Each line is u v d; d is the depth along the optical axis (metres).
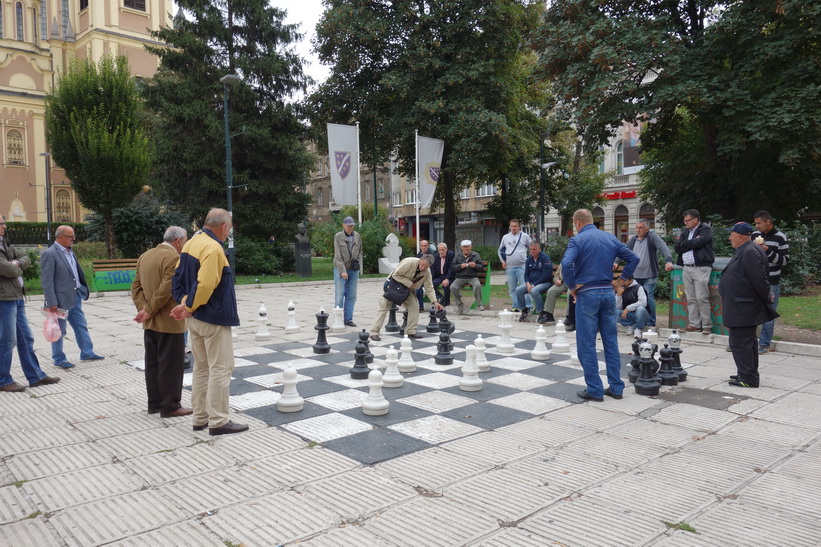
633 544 3.04
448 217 30.56
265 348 8.71
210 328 4.76
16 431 5.00
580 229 6.00
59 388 6.53
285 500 3.58
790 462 4.20
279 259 28.67
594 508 3.46
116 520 3.33
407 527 3.22
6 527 3.25
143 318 5.33
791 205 20.45
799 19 15.39
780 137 15.41
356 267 10.91
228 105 26.78
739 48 16.38
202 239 4.71
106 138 20.64
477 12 25.33
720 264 9.00
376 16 26.16
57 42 49.50
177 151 25.89
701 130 23.16
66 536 3.15
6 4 47.62
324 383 6.51
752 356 6.38
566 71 18.08
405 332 9.53
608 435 4.80
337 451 4.42
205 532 3.18
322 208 67.94
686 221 9.20
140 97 25.61
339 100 27.56
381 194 61.62
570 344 8.89
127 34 48.97
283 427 5.01
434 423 5.11
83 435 4.88
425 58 25.14
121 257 24.50
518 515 3.37
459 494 3.65
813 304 12.82
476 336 9.81
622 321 9.82
